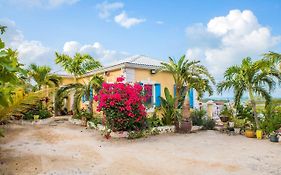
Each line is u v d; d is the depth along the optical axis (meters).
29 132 11.61
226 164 6.46
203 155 7.39
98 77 14.41
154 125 11.61
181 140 9.80
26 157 7.09
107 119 10.64
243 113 11.89
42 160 6.80
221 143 9.20
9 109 6.85
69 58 17.20
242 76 10.98
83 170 6.00
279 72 10.45
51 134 11.13
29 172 5.81
